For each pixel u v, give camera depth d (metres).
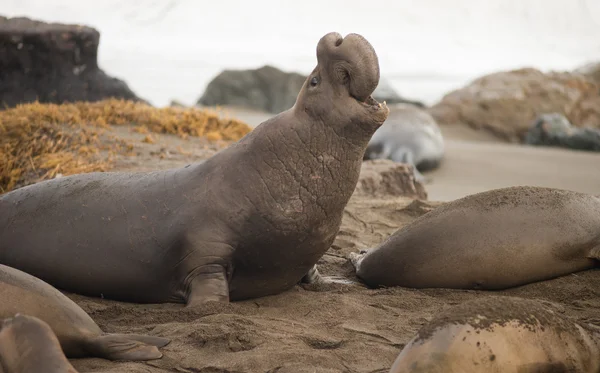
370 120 15.44
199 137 38.03
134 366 12.39
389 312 15.79
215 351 13.07
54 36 50.78
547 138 69.50
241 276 16.41
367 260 18.72
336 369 12.49
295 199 15.82
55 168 29.34
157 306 16.34
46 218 17.16
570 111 78.69
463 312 10.75
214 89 93.00
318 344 13.59
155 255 16.19
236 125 41.34
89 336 12.70
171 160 31.86
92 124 36.41
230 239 15.87
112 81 53.78
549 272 17.62
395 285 18.36
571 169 51.34
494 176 48.28
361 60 15.03
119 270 16.47
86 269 16.69
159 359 12.75
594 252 17.45
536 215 17.58
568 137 68.44
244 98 92.44
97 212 16.77
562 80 82.75
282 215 15.77
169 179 16.64
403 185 33.84
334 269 20.16
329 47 15.37
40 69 50.81
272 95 92.62
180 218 16.00
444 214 18.03
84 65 52.50
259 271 16.38
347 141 15.75
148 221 16.25
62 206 17.16
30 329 11.09
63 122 35.22
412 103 91.31
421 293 17.56
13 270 12.81
